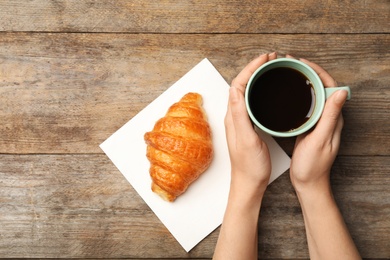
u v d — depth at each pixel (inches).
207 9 25.5
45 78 25.7
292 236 25.7
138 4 25.5
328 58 25.5
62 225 26.0
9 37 25.6
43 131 25.8
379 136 25.6
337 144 22.9
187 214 25.5
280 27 25.5
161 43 25.5
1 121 25.8
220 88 25.3
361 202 25.6
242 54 25.5
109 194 25.9
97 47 25.6
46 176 25.9
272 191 25.7
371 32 25.5
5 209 25.9
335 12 25.5
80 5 25.5
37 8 25.5
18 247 26.0
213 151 25.3
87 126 25.7
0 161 25.9
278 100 22.4
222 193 25.5
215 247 25.7
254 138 22.5
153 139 23.9
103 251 26.0
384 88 25.5
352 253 23.0
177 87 25.4
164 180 24.0
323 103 21.4
